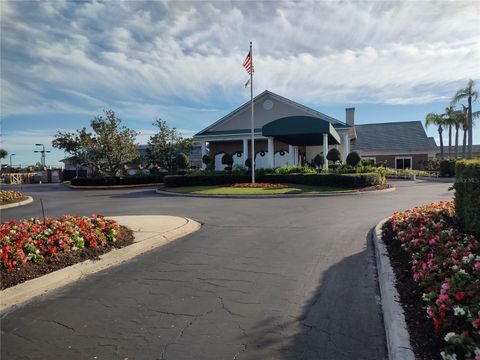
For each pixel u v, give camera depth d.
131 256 6.68
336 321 3.87
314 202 14.11
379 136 43.34
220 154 31.47
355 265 5.76
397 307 3.75
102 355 3.31
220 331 3.70
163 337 3.61
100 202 16.69
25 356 3.33
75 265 5.79
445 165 30.14
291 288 4.85
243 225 9.42
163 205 14.44
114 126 31.78
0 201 17.14
